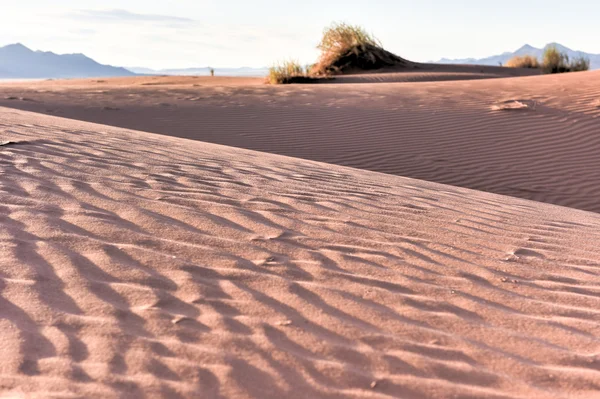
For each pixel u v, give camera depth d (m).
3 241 2.86
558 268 3.10
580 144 9.64
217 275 2.69
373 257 3.05
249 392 1.85
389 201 4.33
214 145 7.45
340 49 29.50
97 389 1.79
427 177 8.41
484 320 2.43
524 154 9.31
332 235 3.35
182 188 4.10
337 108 12.34
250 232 3.29
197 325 2.23
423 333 2.29
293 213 3.73
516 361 2.12
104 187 3.93
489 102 12.22
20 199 3.50
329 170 5.82
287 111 12.23
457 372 2.03
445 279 2.83
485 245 3.41
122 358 1.98
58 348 2.01
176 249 2.95
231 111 12.37
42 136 5.75
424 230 3.61
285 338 2.18
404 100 12.88
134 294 2.44
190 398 1.79
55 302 2.33
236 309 2.38
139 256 2.82
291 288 2.61
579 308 2.60
